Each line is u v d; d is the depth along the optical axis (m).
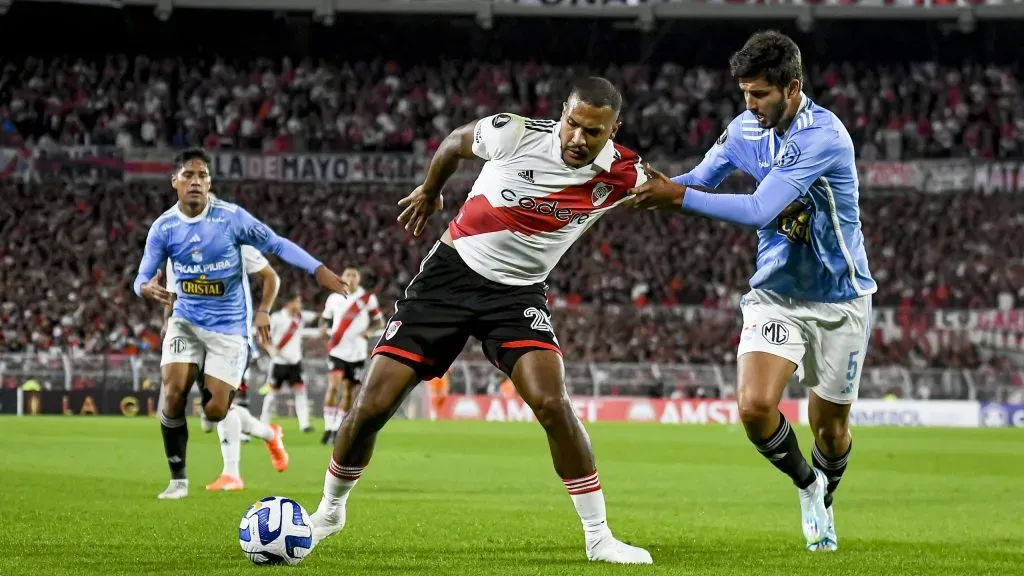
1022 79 36.75
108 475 10.48
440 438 17.69
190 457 13.12
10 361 24.00
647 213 33.03
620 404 26.33
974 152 35.09
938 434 21.59
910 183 33.72
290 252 8.82
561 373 5.52
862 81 36.44
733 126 6.34
